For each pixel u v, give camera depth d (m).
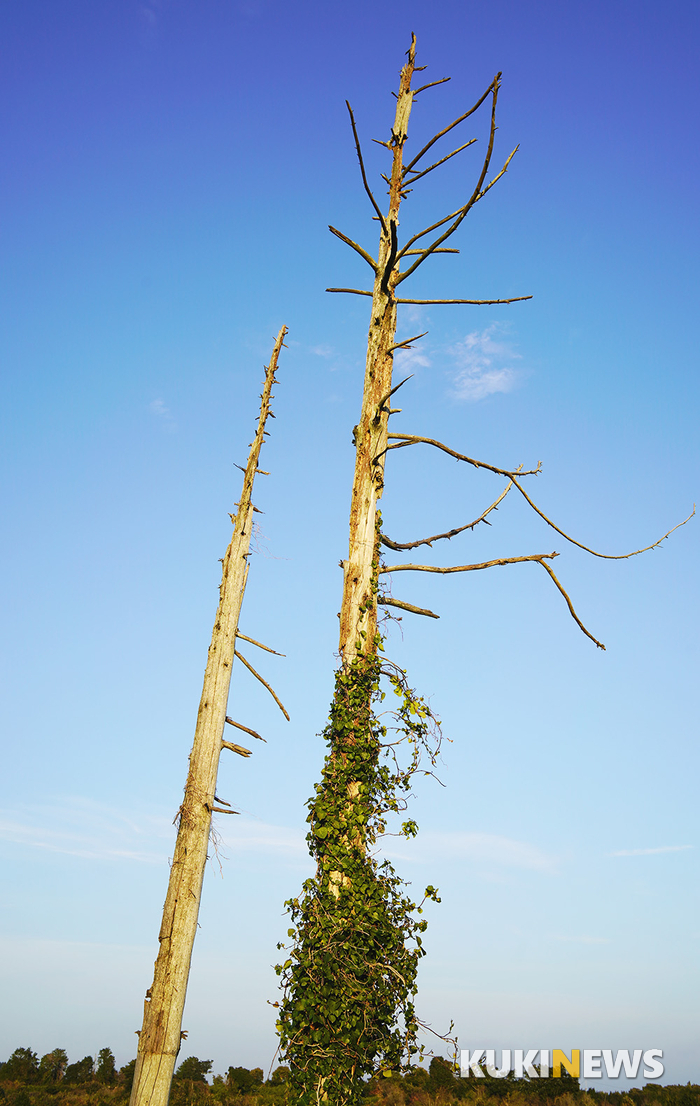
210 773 13.42
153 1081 11.23
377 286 13.47
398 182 13.80
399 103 14.27
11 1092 29.92
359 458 12.77
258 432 16.33
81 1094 30.38
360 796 10.58
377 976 9.66
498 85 10.02
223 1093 27.03
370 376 13.09
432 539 13.31
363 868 10.31
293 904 10.11
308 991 9.50
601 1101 23.17
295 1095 9.21
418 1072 25.69
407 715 11.17
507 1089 24.11
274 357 17.03
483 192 11.39
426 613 12.64
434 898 10.36
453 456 13.15
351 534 12.34
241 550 15.28
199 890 12.73
